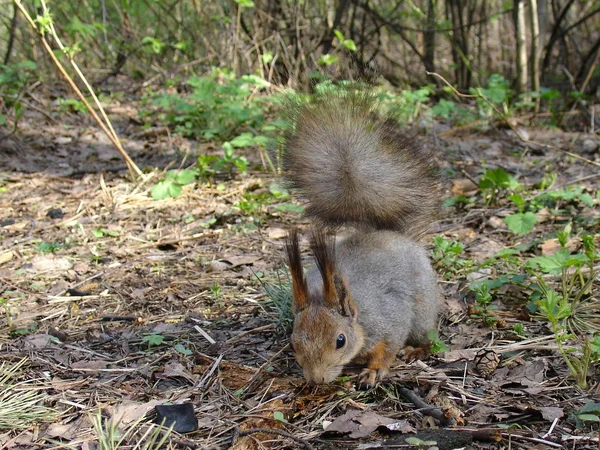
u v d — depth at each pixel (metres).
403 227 1.26
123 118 2.35
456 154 1.86
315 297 1.14
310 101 1.24
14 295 1.34
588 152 1.86
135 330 1.25
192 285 1.35
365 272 1.17
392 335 1.15
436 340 1.18
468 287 1.27
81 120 2.30
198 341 1.22
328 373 1.11
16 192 1.69
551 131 2.10
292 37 2.62
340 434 1.06
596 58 2.42
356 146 1.22
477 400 1.09
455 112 2.27
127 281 1.37
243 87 2.09
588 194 1.50
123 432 1.07
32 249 1.47
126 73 2.91
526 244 1.39
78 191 1.68
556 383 1.11
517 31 2.39
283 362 1.17
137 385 1.15
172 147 2.01
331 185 1.22
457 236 1.45
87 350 1.21
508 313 1.24
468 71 2.74
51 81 2.65
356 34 2.75
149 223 1.55
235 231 1.51
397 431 1.06
